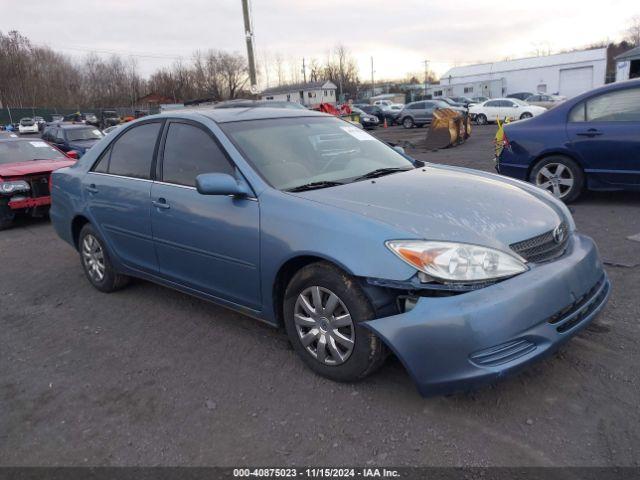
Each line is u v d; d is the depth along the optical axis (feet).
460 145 56.13
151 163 13.43
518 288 8.46
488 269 8.54
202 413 9.58
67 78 244.01
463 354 8.18
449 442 8.34
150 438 8.99
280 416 9.30
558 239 9.86
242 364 11.21
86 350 12.47
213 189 10.48
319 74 297.94
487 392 9.53
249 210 10.73
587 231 18.84
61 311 15.10
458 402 9.30
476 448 8.16
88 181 15.44
